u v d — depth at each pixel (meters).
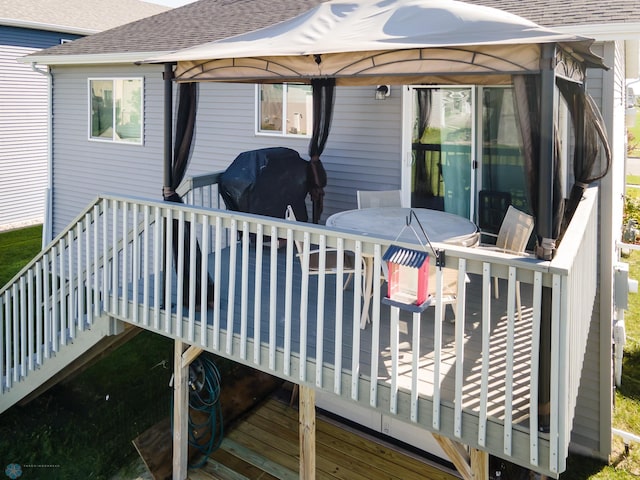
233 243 3.93
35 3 15.98
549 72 2.74
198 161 8.41
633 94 11.26
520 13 5.54
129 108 9.13
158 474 5.09
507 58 2.87
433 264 3.02
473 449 3.43
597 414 5.57
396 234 4.29
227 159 8.11
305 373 3.64
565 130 5.35
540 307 2.66
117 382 6.79
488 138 6.07
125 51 8.30
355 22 3.97
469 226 4.62
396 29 3.52
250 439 5.59
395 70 3.27
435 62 3.11
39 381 5.54
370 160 6.72
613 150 5.28
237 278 5.41
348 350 3.80
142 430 5.82
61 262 5.19
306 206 7.29
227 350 4.07
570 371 2.78
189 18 9.79
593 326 5.48
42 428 5.86
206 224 4.09
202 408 5.31
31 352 5.53
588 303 4.05
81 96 9.75
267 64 3.81
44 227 10.52
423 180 6.43
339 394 3.46
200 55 4.07
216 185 6.87
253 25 8.15
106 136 9.56
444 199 6.36
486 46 2.90
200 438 5.47
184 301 4.64
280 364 3.82
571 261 2.67
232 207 6.27
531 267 2.65
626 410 6.29
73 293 5.15
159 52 7.87
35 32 14.50
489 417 2.90
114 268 4.75
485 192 6.15
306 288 3.59
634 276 10.68
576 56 3.66
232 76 4.00
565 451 2.67
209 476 5.03
